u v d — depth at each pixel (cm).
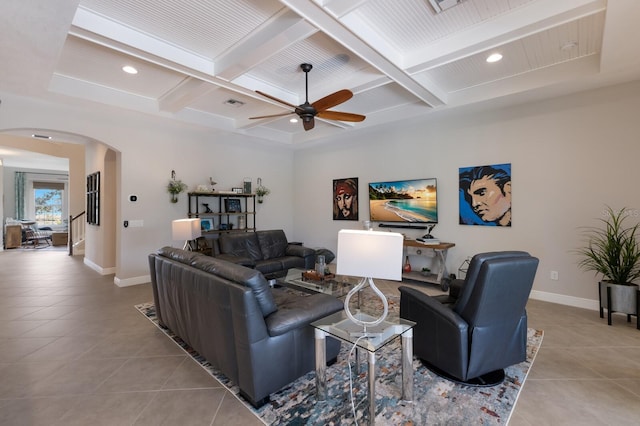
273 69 360
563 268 387
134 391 214
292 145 679
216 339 221
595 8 227
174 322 286
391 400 202
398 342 289
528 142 409
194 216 567
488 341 212
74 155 824
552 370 237
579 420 183
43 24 223
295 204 745
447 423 181
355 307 282
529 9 248
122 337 301
